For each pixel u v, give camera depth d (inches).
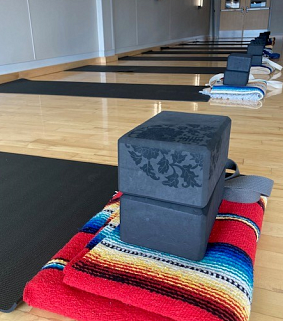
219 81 145.2
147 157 31.3
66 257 36.7
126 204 34.1
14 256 41.0
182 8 437.4
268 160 71.5
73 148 78.9
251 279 32.8
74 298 31.5
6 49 178.4
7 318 32.7
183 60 262.1
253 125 95.7
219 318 28.1
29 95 143.4
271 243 43.9
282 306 34.1
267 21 547.5
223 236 37.6
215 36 578.2
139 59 278.7
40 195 55.9
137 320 29.6
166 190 32.0
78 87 158.9
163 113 40.0
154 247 35.0
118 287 30.8
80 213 50.4
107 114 109.9
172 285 31.0
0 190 57.8
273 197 55.6
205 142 30.5
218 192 37.8
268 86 152.6
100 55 264.8
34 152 76.4
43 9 201.3
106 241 36.6
